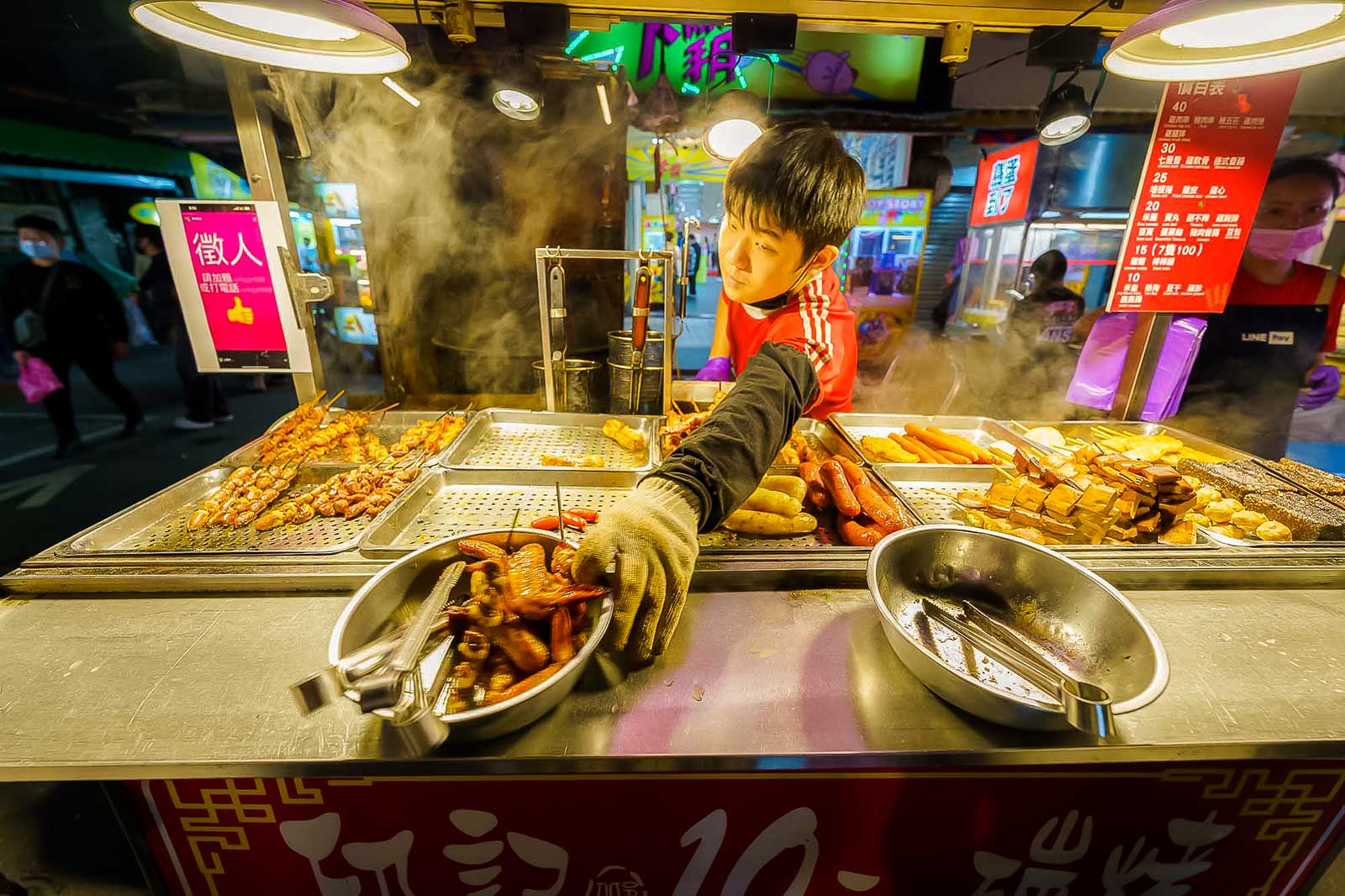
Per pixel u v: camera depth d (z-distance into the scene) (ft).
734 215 7.69
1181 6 4.68
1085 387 14.84
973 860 4.76
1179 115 7.97
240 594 5.14
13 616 4.77
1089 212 17.62
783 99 16.26
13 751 3.55
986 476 7.86
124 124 19.86
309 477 7.89
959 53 8.02
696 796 4.33
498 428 9.34
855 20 7.84
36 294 17.62
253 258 8.23
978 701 3.70
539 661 3.87
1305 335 13.51
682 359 20.08
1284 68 5.85
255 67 7.38
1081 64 8.16
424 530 6.32
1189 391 14.46
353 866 4.55
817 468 7.27
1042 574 4.87
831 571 5.46
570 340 14.38
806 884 4.80
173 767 3.53
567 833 4.45
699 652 4.60
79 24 16.63
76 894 6.63
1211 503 6.75
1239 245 8.70
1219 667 4.54
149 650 4.43
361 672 3.24
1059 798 4.50
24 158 22.04
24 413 22.56
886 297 19.51
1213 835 4.79
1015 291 18.17
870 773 4.32
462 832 4.41
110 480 17.22
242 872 4.58
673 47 15.42
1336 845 4.98
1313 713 4.13
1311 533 6.19
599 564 3.82
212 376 21.01
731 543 6.27
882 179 18.07
